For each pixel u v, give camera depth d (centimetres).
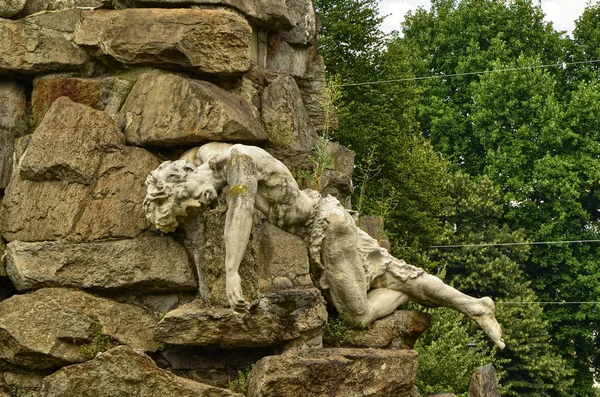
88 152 916
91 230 901
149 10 972
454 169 3159
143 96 948
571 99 3105
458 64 3186
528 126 3080
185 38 955
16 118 980
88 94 970
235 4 1010
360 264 972
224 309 850
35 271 884
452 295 1024
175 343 846
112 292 900
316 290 897
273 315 866
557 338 3105
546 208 3103
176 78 941
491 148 3103
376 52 2538
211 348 879
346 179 1074
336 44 2497
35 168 913
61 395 833
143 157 932
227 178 873
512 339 2847
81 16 982
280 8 1065
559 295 3123
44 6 1003
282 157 1014
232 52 973
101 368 830
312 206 949
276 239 909
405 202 2452
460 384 1894
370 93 2503
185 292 911
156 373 827
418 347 1916
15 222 909
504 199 3072
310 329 885
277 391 834
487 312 1026
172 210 880
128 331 879
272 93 1030
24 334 857
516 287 2967
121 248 895
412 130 2986
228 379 878
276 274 899
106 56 970
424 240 2495
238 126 933
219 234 862
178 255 901
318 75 1170
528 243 2894
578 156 3064
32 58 977
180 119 928
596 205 3173
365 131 2373
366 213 2123
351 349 908
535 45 3250
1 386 884
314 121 1159
